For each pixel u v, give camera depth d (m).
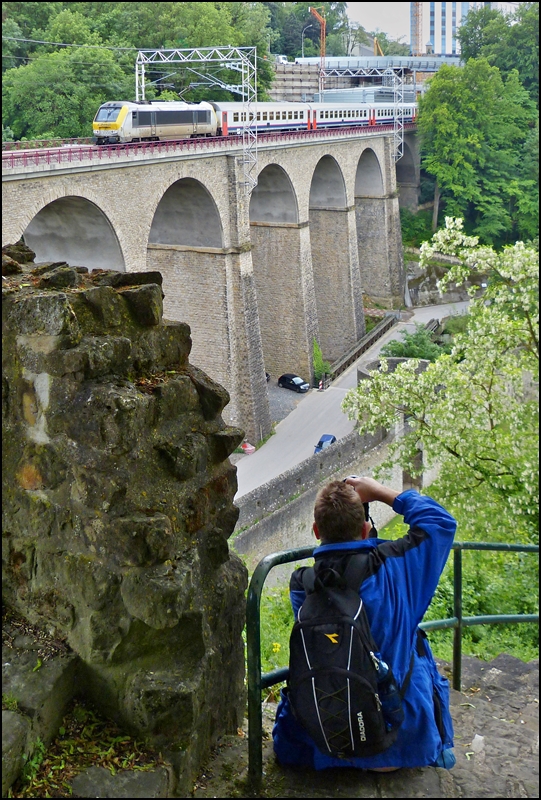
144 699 3.80
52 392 3.91
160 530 3.79
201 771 4.11
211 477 4.35
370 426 19.53
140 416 3.89
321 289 62.91
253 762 4.09
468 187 70.31
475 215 75.62
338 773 4.18
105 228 34.81
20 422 4.05
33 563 4.11
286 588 12.12
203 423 4.35
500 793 4.18
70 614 3.97
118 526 3.80
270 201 52.56
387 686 3.78
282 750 4.21
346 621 3.69
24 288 4.13
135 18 63.44
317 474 26.31
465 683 7.17
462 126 69.88
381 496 4.34
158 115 42.25
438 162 71.00
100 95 55.12
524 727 5.36
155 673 3.91
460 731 5.10
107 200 34.03
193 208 42.91
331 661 3.64
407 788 4.11
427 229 79.31
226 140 41.84
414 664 4.05
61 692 3.84
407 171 82.00
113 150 33.66
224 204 42.91
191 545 4.17
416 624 3.94
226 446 4.38
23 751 3.56
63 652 3.97
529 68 72.44
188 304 45.28
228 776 4.11
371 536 4.42
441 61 90.44
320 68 83.88
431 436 18.70
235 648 4.55
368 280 72.25
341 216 60.72
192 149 39.25
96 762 3.71
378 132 65.56
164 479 4.06
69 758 3.71
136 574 3.80
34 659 3.92
